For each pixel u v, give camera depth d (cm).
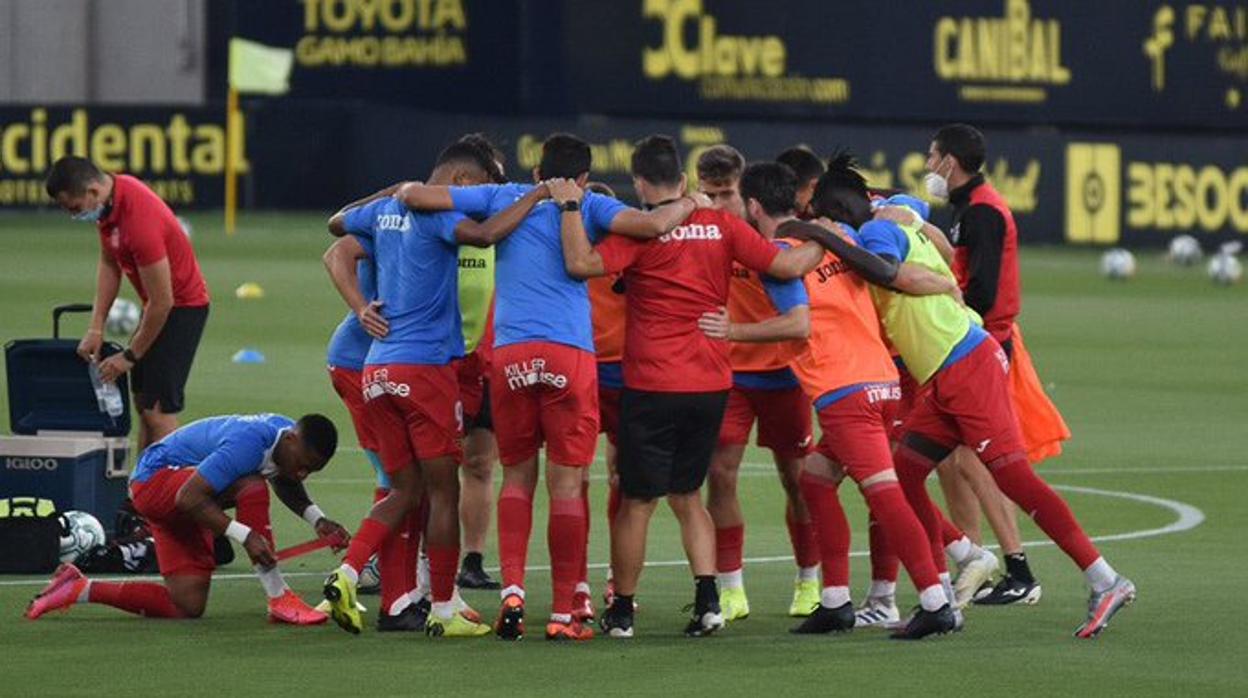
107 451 4975
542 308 4088
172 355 5084
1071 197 17725
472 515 4731
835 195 4297
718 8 17375
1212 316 12319
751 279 4425
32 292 11844
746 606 4384
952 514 4656
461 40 17800
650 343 4103
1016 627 4281
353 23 18200
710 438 4153
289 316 11050
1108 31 18188
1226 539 5406
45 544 4712
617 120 17212
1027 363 4759
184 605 4294
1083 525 5628
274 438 4262
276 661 3894
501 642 4088
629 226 4050
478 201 4144
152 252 4950
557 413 4091
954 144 4641
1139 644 4100
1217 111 18525
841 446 4153
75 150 18138
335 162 18012
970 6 17788
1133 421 7862
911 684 3731
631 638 4141
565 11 17188
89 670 3806
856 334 4166
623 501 4134
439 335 4162
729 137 17238
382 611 4206
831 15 17525
